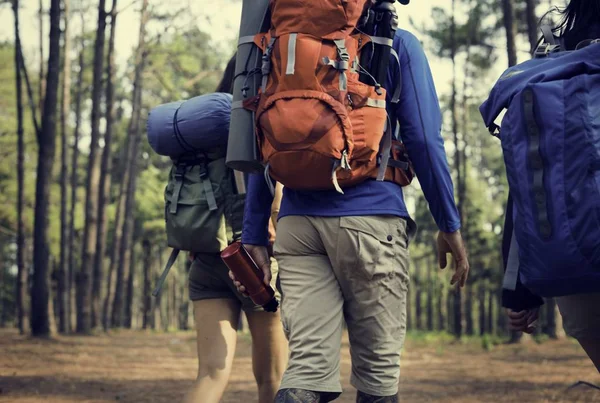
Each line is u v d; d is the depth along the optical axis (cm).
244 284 361
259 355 430
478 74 3234
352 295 319
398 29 329
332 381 312
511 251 308
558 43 300
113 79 2853
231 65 448
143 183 4778
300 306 315
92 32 3475
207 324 421
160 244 5191
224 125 418
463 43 2694
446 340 2403
